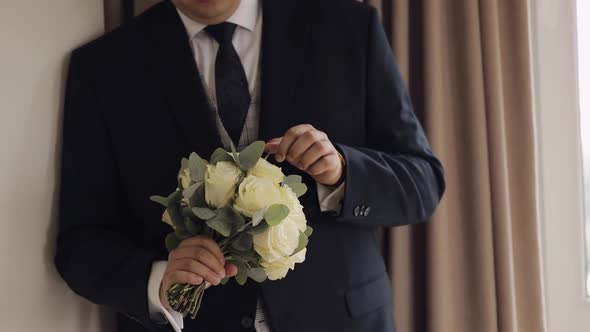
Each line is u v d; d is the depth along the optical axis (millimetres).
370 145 1594
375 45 1553
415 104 1906
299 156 1312
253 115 1494
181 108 1487
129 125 1527
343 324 1448
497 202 1822
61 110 1589
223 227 1146
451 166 1849
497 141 1818
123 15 1868
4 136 1417
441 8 1849
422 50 1857
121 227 1592
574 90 1987
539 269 1849
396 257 1847
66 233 1547
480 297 1822
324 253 1466
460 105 1854
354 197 1403
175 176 1492
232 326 1443
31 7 1494
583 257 2012
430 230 1833
